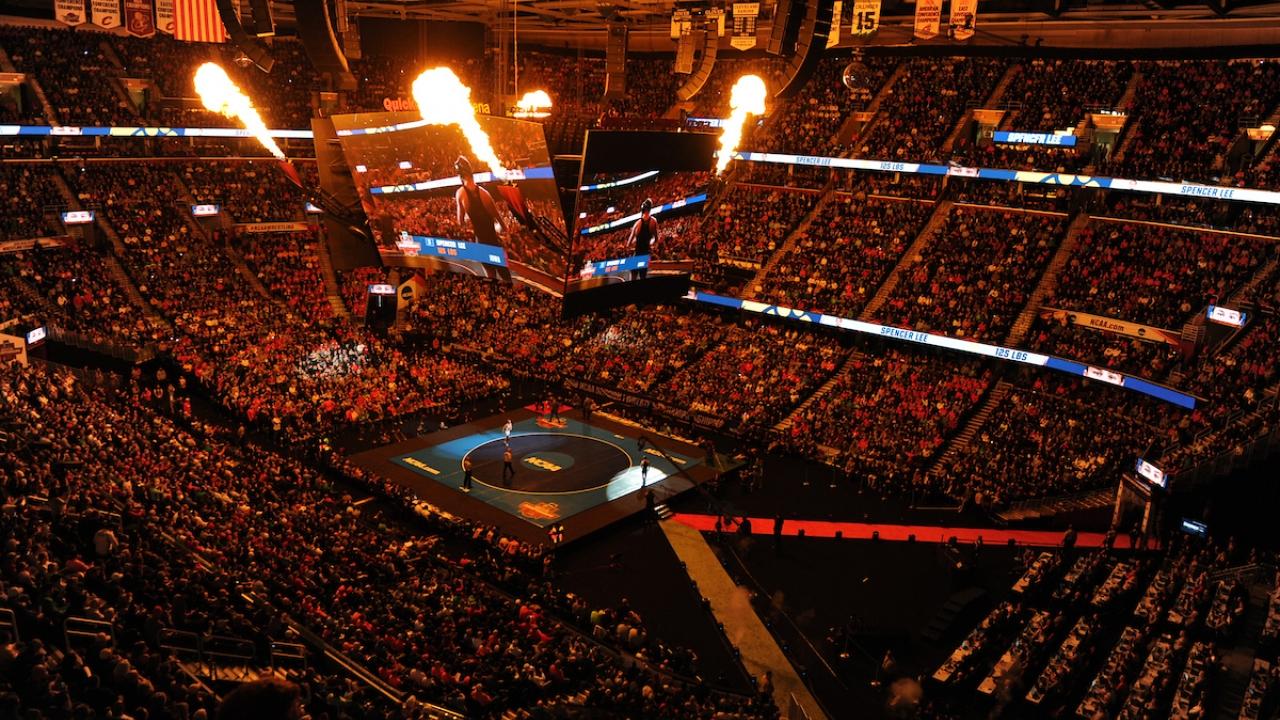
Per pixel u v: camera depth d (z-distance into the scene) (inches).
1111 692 1084.5
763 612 1360.7
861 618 1346.0
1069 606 1337.4
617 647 1201.4
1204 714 1000.2
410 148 951.0
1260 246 1894.7
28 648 585.3
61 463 1120.8
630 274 1022.4
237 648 805.2
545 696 1021.2
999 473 1759.4
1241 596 1241.4
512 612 1229.7
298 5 859.4
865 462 1862.7
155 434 1523.1
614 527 1615.4
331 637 963.3
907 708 1149.7
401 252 1031.0
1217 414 1599.4
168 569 902.4
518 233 955.3
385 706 828.0
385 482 1672.0
